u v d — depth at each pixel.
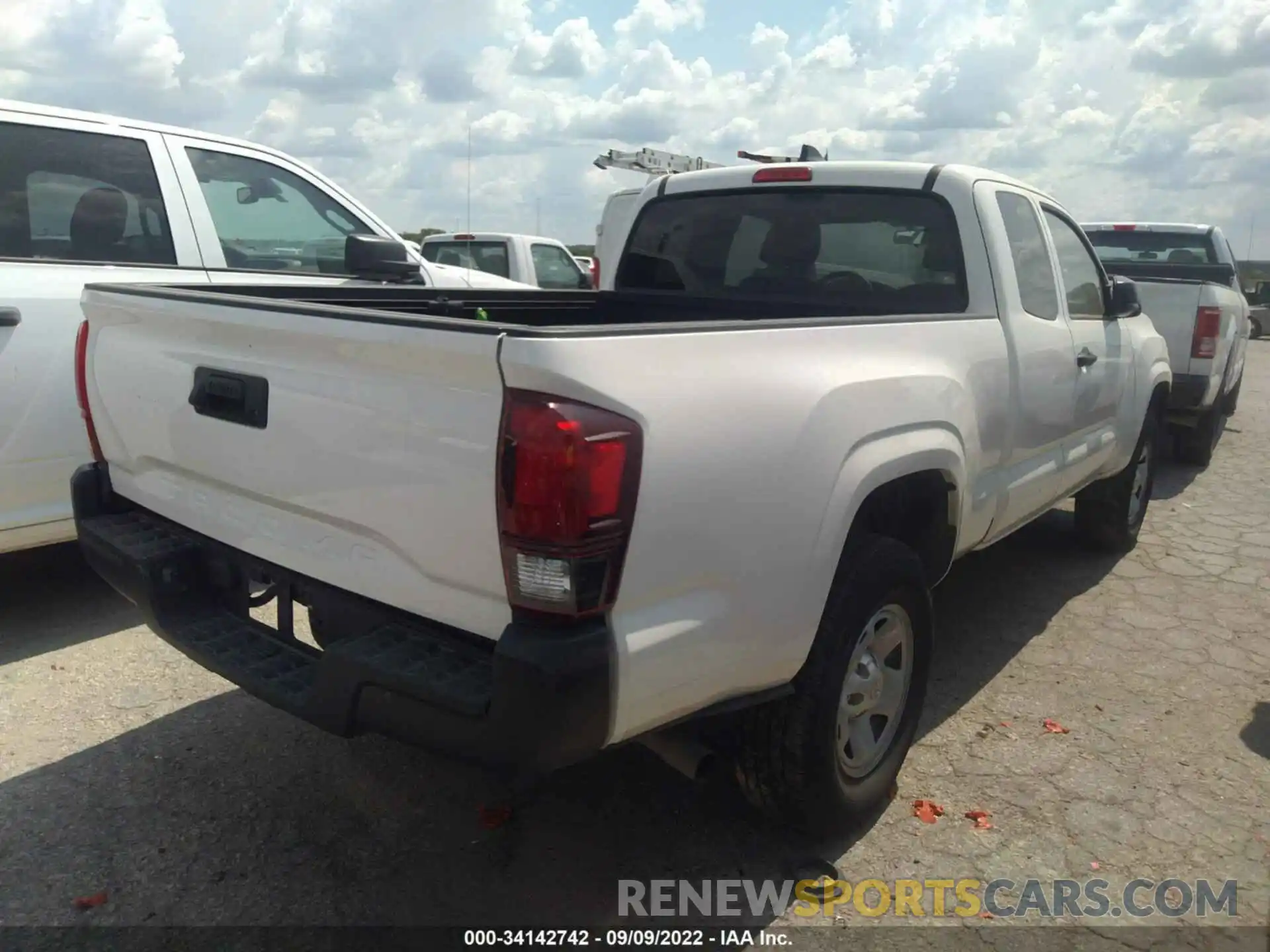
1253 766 3.51
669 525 2.17
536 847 2.97
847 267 4.04
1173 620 4.89
